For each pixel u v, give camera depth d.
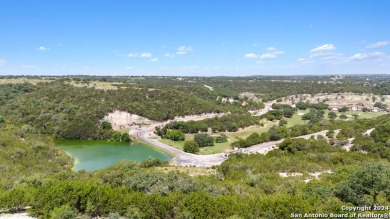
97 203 39.59
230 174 65.62
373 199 38.81
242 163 75.44
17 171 74.50
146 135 148.00
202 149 129.38
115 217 36.78
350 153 80.25
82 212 40.31
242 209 35.94
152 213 37.62
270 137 130.88
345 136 104.75
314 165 70.06
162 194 44.28
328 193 41.84
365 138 94.12
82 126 148.25
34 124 149.00
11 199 41.41
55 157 99.44
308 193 43.34
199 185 47.50
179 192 41.00
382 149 82.19
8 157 84.44
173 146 132.25
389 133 93.50
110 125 154.25
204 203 36.59
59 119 152.00
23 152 90.38
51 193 40.28
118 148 129.38
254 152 106.06
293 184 52.38
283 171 68.38
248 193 47.00
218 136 147.75
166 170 78.69
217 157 112.56
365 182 39.06
